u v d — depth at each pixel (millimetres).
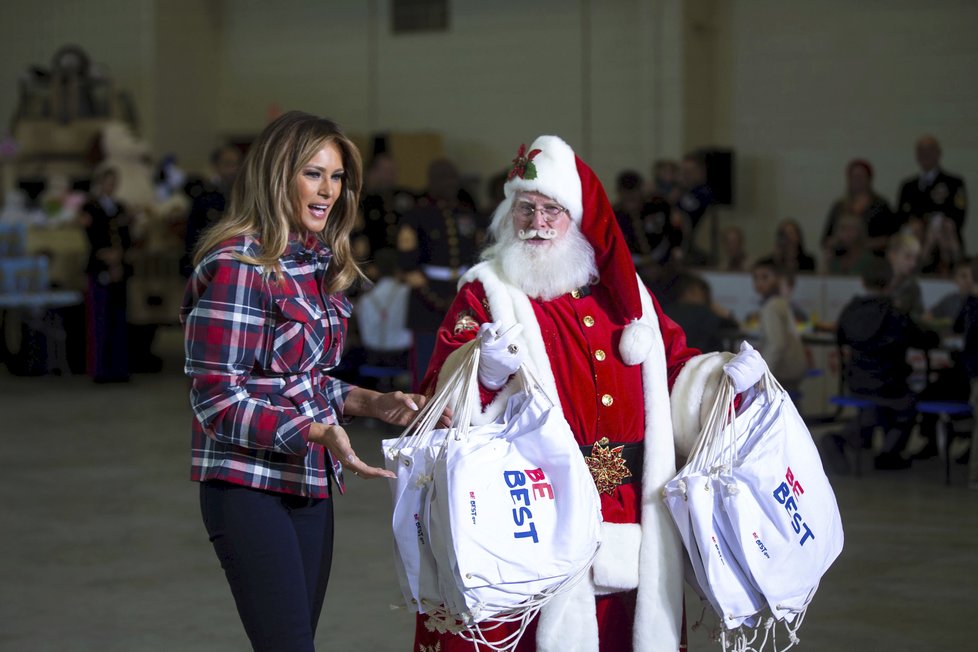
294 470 2391
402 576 2467
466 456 2410
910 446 7207
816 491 2639
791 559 2566
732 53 12023
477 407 2594
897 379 6266
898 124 11141
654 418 2693
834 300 7551
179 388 9875
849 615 3977
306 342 2393
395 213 9055
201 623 3979
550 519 2426
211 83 15086
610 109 12555
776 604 2547
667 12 11984
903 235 7055
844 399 6355
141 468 6660
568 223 2729
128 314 10664
